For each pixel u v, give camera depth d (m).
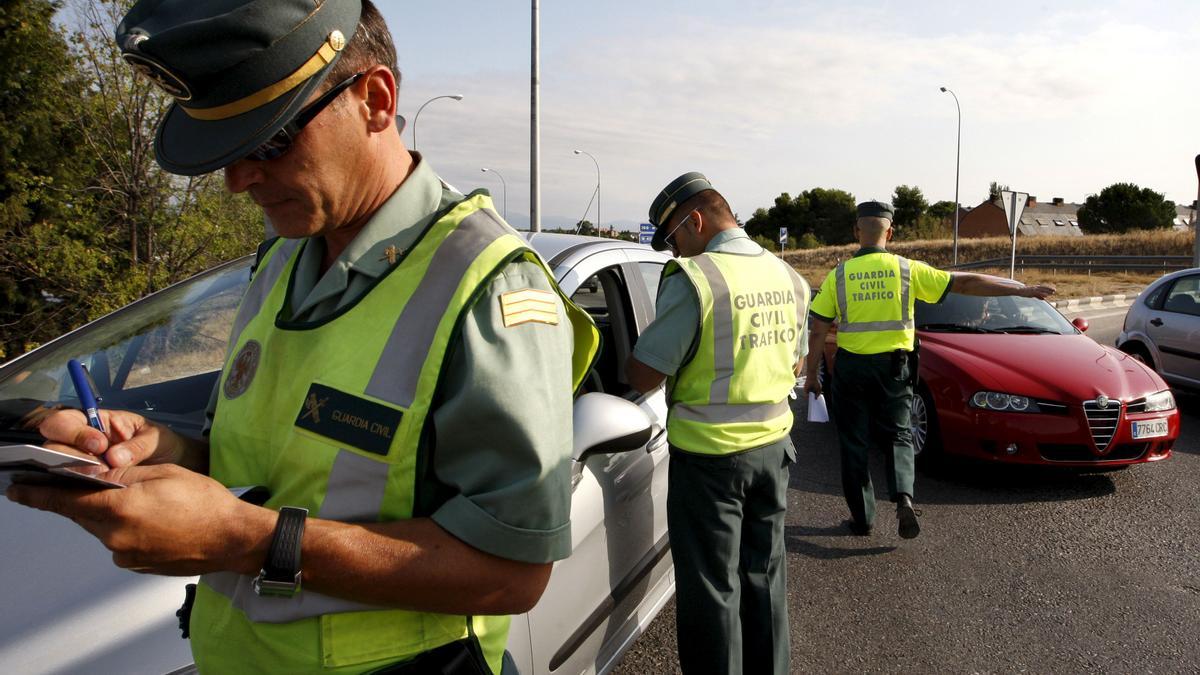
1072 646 3.05
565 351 1.02
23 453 0.71
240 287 2.50
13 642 1.27
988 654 2.99
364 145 0.97
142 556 0.79
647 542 2.50
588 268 2.51
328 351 0.95
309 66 0.88
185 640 1.35
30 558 1.42
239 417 1.01
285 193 0.93
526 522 0.92
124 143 7.88
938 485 4.96
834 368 4.03
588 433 1.88
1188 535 4.14
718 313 2.21
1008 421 4.75
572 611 2.02
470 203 1.04
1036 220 77.75
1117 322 13.88
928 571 3.71
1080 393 4.70
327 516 0.92
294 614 0.94
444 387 0.92
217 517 0.82
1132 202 60.84
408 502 0.92
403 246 0.99
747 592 2.38
